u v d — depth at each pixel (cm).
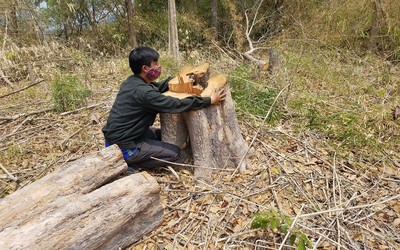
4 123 412
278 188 271
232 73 489
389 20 654
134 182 217
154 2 945
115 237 208
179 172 292
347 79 511
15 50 646
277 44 702
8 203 193
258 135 351
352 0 715
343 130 355
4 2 720
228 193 261
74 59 654
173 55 690
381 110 395
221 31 948
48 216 188
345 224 239
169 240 226
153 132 317
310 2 807
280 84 462
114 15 922
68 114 430
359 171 303
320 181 286
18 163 325
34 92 510
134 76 267
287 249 217
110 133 268
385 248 222
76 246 186
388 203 264
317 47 637
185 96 271
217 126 279
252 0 934
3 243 171
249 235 227
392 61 632
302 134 358
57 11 872
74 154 331
